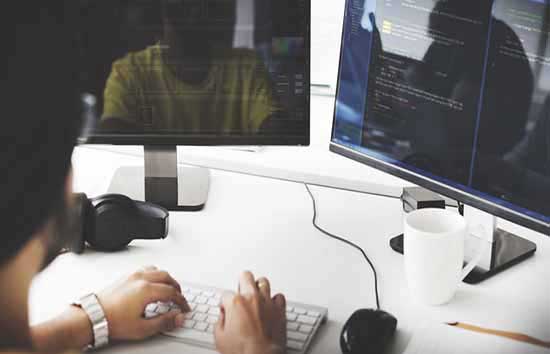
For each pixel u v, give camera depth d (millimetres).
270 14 1467
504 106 1261
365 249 1409
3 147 535
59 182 571
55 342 1087
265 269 1340
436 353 1104
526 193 1260
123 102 1512
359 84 1468
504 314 1214
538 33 1195
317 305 1220
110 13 1460
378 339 1088
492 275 1321
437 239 1188
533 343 1130
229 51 1485
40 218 563
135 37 1473
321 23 2072
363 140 1485
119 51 1480
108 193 1532
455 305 1237
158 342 1142
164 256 1381
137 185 1637
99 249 1388
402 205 1585
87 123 618
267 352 1065
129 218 1378
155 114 1521
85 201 1372
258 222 1509
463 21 1286
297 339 1129
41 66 545
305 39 1480
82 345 1117
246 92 1512
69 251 1372
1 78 530
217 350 1117
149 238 1409
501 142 1275
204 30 1473
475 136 1309
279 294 1177
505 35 1237
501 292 1275
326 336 1155
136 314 1138
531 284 1301
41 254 602
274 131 1538
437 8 1316
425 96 1364
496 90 1266
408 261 1234
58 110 559
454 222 1258
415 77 1370
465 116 1315
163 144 1531
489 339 1140
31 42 539
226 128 1534
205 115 1525
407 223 1233
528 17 1202
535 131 1229
